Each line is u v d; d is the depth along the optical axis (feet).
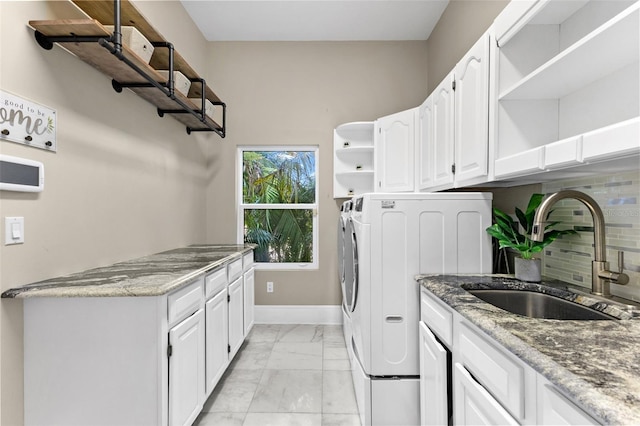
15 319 4.12
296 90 11.25
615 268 4.06
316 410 6.32
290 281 11.32
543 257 5.57
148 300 4.25
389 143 9.82
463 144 5.90
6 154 3.95
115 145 6.15
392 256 5.70
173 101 7.34
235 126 11.25
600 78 4.00
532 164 3.89
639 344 2.56
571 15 4.42
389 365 5.67
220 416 6.12
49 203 4.61
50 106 4.62
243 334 8.53
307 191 11.63
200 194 10.65
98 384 4.24
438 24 10.08
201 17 9.86
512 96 4.65
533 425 2.51
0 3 3.89
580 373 2.08
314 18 9.93
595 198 4.40
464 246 5.74
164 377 4.33
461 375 3.73
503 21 4.50
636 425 1.57
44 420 4.22
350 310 7.17
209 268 5.88
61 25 4.27
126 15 5.32
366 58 11.25
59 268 4.82
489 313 3.37
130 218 6.66
